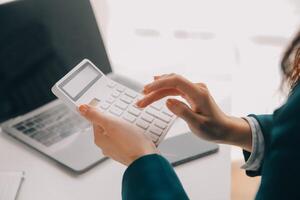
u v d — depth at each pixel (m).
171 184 0.48
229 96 0.88
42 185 0.66
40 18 0.79
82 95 0.60
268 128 0.66
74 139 0.74
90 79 0.63
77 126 0.77
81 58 0.86
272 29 1.30
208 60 1.05
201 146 0.71
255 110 1.19
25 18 0.77
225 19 1.24
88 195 0.64
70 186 0.66
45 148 0.72
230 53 1.08
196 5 1.25
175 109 0.60
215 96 0.88
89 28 0.87
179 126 0.76
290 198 0.44
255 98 1.23
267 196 0.46
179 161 0.68
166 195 0.46
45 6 0.79
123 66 1.04
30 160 0.71
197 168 0.68
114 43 1.16
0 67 0.74
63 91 0.58
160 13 1.26
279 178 0.45
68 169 0.69
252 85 1.27
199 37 1.19
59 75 0.82
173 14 1.25
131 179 0.48
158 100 0.62
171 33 1.21
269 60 1.33
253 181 0.98
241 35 1.29
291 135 0.46
